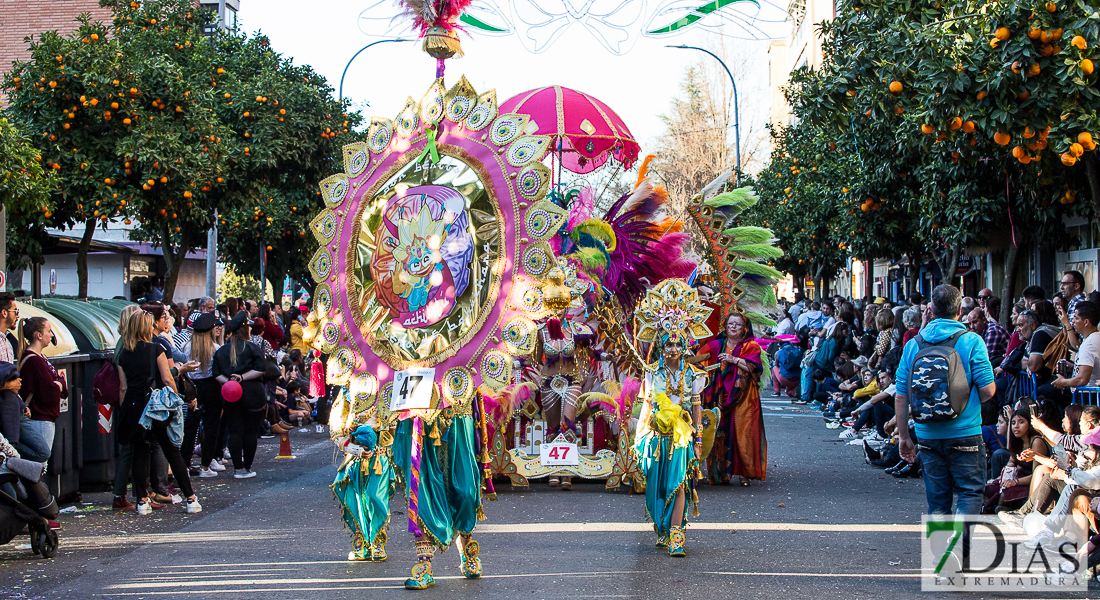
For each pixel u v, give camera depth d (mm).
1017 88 8344
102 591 5742
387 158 6289
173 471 8266
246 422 10320
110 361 8414
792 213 27797
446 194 6016
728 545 6934
